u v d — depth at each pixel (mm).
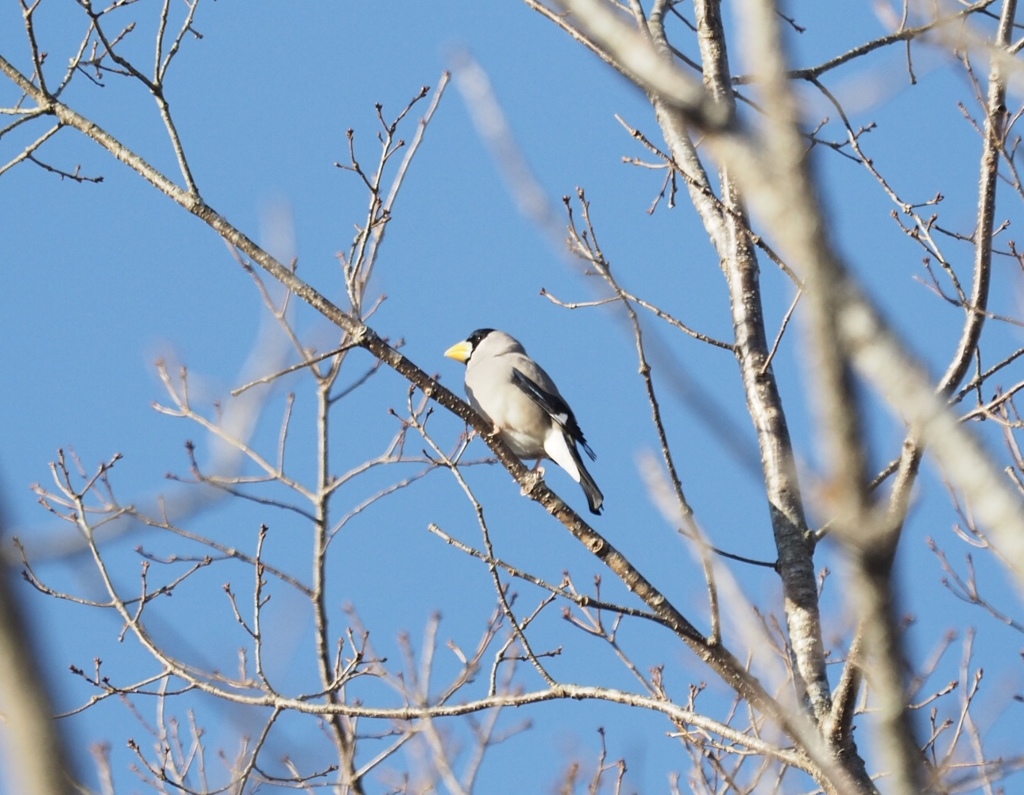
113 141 11945
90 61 11898
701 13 14148
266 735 11664
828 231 3650
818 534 11844
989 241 10289
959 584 11938
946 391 10273
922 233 11086
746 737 9867
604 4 4250
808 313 3639
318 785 12672
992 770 10461
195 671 12484
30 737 3350
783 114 3730
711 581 10016
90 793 3961
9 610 3377
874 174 11570
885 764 4090
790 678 10719
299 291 11727
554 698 10641
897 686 4020
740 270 13648
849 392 3627
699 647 10148
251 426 11219
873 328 3648
